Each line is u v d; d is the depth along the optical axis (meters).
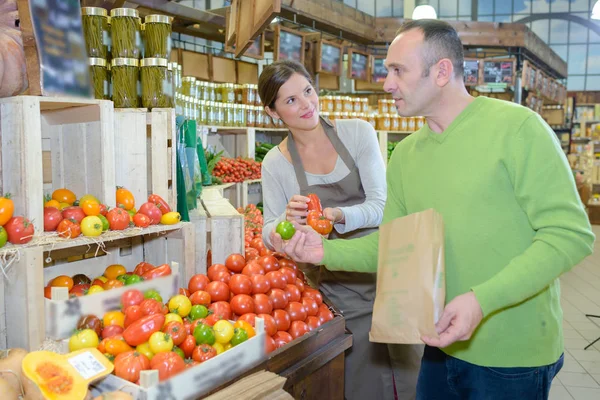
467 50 7.09
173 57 5.36
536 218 1.46
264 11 2.70
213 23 5.23
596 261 8.13
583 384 3.82
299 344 1.81
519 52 6.92
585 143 13.27
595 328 5.01
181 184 2.21
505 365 1.61
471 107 1.61
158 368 1.44
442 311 1.43
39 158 1.61
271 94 2.35
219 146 5.72
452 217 1.60
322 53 5.48
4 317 1.57
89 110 1.86
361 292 2.61
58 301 1.55
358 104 6.13
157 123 2.10
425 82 1.57
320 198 2.54
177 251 2.13
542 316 1.59
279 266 2.33
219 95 5.51
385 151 6.21
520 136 1.49
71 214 1.71
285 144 2.61
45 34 1.66
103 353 1.52
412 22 1.62
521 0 14.22
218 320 1.76
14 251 1.49
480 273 1.58
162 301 1.83
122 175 2.08
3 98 1.60
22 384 1.35
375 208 2.42
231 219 2.37
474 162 1.56
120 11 2.12
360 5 12.97
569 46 14.48
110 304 1.68
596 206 12.41
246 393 1.39
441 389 1.86
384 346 2.66
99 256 2.18
